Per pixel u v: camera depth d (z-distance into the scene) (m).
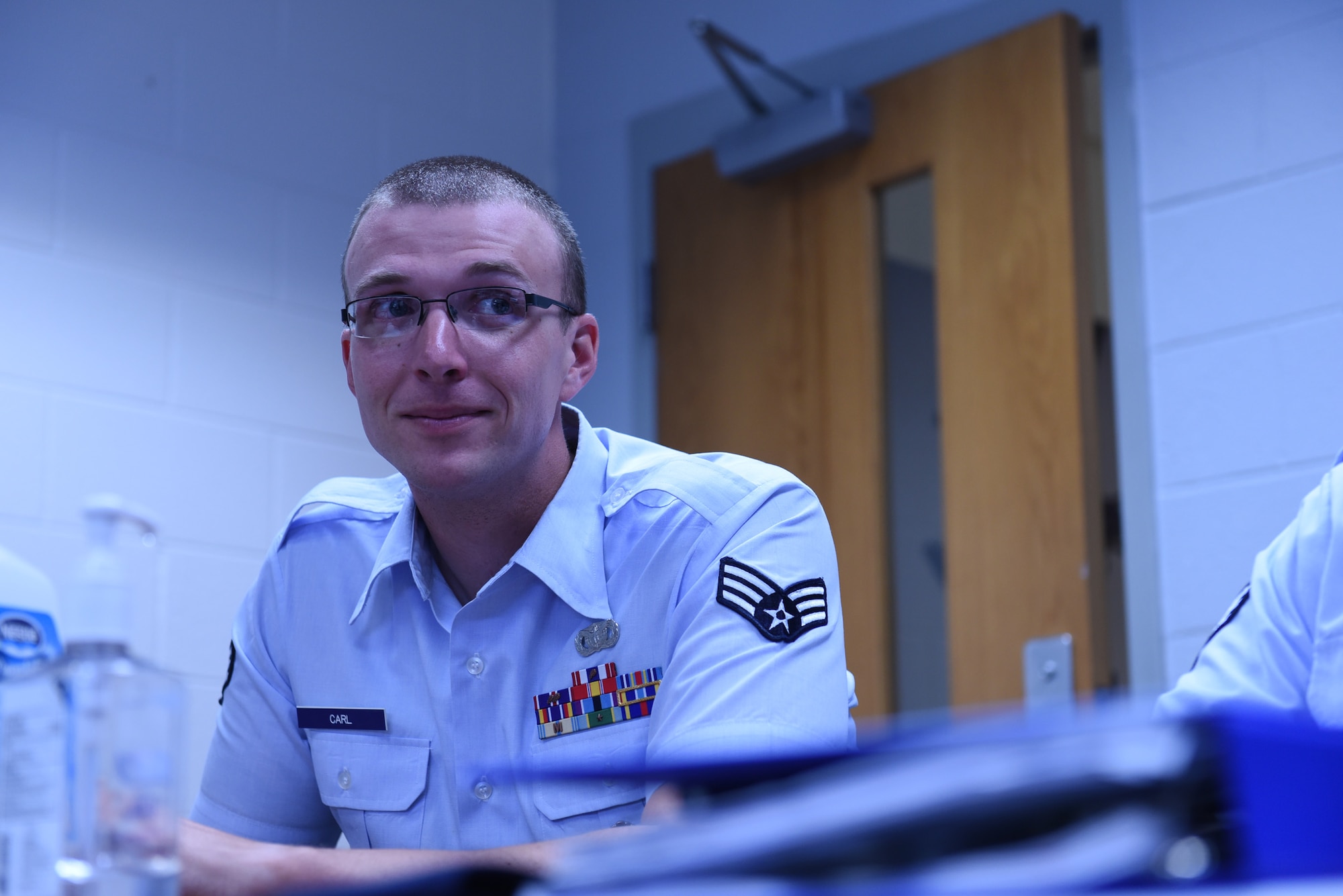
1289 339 2.17
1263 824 0.40
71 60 2.42
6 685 0.64
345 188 2.77
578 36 3.16
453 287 1.19
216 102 2.60
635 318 2.96
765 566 1.18
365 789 1.25
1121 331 2.35
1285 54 2.25
